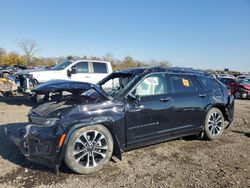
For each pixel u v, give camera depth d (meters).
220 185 3.89
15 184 3.84
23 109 9.66
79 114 4.18
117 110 4.54
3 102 11.38
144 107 4.86
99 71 12.62
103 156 4.38
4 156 4.87
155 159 4.88
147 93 5.06
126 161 4.77
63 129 4.01
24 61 54.00
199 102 5.78
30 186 3.79
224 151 5.38
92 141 4.29
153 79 5.20
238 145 5.80
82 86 5.12
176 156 5.05
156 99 5.07
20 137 4.38
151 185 3.87
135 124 4.75
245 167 4.57
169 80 5.45
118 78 5.55
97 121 4.29
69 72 11.73
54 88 5.48
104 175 4.19
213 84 6.30
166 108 5.17
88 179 4.05
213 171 4.38
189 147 5.60
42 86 5.84
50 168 4.37
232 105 6.53
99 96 4.69
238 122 8.27
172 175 4.21
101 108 4.40
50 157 3.98
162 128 5.14
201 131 5.92
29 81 10.77
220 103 6.17
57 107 4.47
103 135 4.39
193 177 4.14
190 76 5.90
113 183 3.92
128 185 3.86
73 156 4.10
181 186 3.85
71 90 5.22
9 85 12.77
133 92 4.84
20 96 13.41
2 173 4.18
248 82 19.66
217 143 5.93
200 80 6.06
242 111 10.94
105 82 5.77
